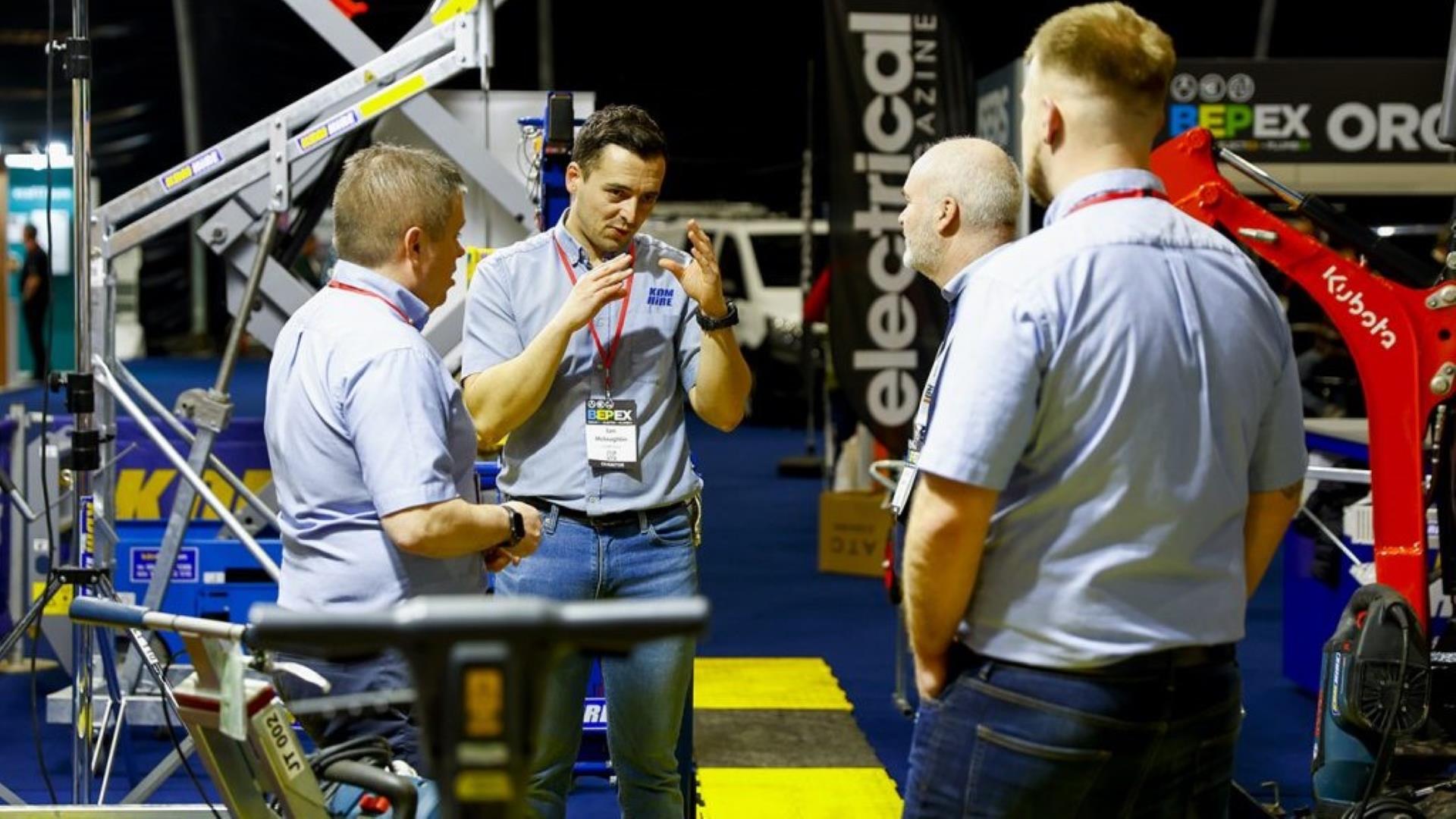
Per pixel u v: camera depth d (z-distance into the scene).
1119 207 2.22
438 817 2.70
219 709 2.42
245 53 17.83
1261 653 6.91
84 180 4.07
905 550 2.24
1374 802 3.61
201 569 5.26
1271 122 8.06
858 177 7.52
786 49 17.20
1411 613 3.64
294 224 5.41
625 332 3.41
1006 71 8.03
